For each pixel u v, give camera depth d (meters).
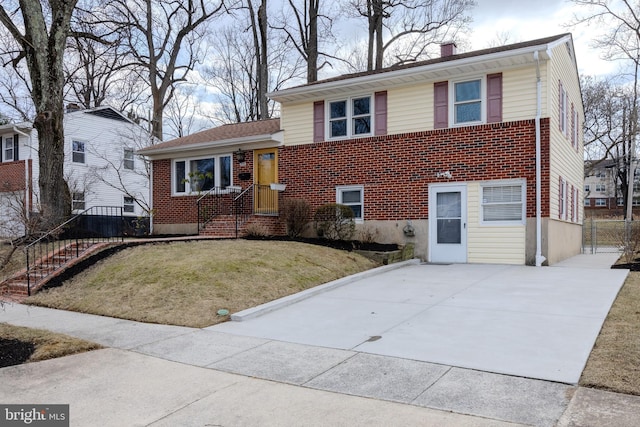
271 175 16.58
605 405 3.94
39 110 14.80
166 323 7.40
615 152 49.12
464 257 13.20
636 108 32.09
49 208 13.33
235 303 8.23
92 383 4.91
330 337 6.45
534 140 12.33
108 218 22.83
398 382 4.71
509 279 10.17
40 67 14.74
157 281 9.05
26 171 22.50
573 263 13.32
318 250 12.51
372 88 14.66
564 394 4.23
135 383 4.90
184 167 18.58
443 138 13.53
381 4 26.62
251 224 15.09
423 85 13.91
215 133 19.59
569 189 16.06
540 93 12.26
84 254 11.39
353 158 14.97
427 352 5.61
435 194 13.66
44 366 5.45
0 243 11.20
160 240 13.23
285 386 4.73
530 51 11.89
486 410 3.97
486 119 12.96
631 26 25.83
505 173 12.66
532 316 7.02
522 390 4.37
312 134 15.77
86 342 6.28
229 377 5.04
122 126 27.31
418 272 11.68
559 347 5.54
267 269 10.01
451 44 15.52
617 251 19.09
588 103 37.25
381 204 14.43
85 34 20.83
